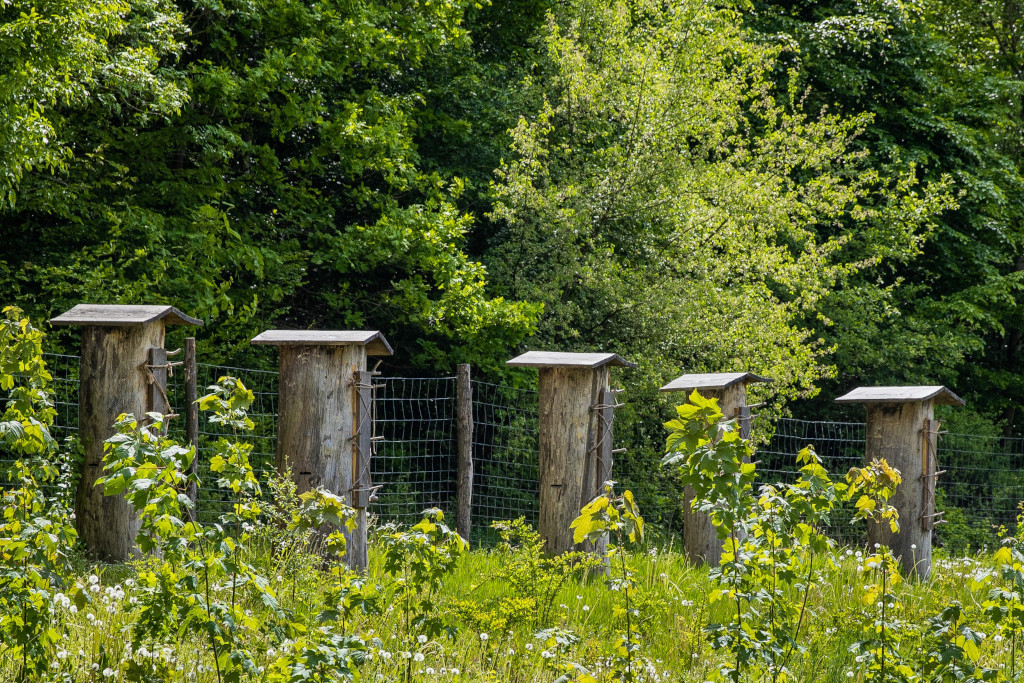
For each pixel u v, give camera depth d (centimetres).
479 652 951
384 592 1044
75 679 755
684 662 993
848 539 2158
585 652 988
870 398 1620
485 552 1521
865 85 3603
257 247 2362
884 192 3216
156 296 2002
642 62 2586
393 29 2600
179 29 2098
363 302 2656
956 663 751
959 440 3253
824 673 959
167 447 621
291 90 2469
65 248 2228
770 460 3164
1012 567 784
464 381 1680
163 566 642
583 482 1420
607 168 2605
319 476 1252
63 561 745
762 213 2733
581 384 1432
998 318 3672
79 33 1602
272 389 2233
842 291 3216
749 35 3278
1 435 681
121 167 2128
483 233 2898
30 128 1578
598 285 2522
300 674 601
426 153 2892
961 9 4091
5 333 740
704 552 1534
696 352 2591
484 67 2911
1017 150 3991
